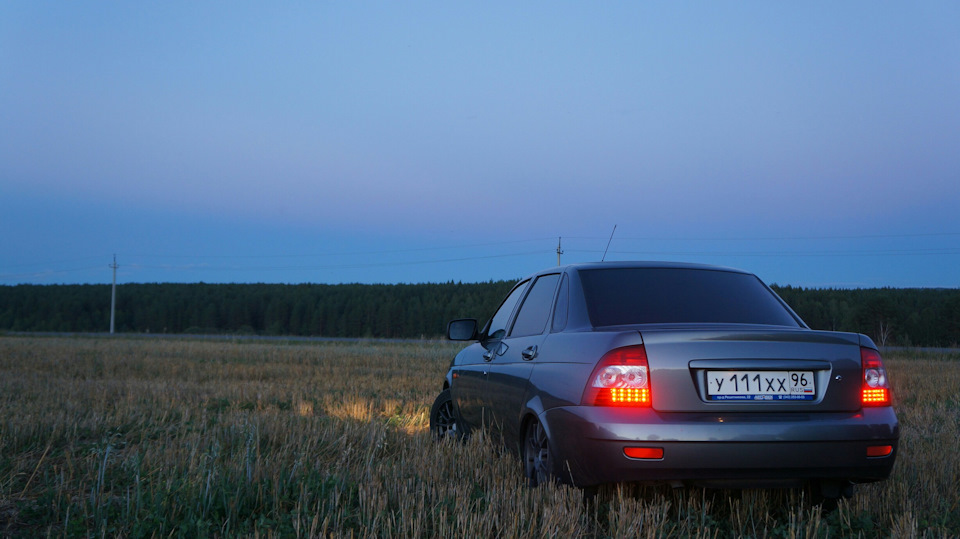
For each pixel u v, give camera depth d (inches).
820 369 148.8
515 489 169.8
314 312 4067.4
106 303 4776.1
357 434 251.0
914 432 280.7
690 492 163.3
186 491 162.4
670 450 139.2
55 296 4977.9
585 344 157.8
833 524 154.8
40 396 390.9
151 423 286.5
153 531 143.6
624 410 143.5
